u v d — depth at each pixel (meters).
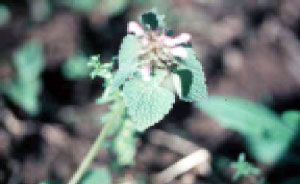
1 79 0.41
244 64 0.45
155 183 0.39
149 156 0.40
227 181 0.39
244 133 0.37
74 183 0.30
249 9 0.48
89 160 0.30
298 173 0.38
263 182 0.37
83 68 0.43
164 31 0.28
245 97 0.43
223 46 0.45
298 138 0.36
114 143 0.33
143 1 0.46
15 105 0.41
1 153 0.39
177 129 0.41
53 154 0.40
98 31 0.45
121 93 0.29
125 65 0.28
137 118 0.27
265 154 0.37
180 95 0.28
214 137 0.41
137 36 0.28
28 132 0.40
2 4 0.45
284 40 0.47
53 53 0.43
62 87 0.42
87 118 0.41
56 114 0.41
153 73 0.28
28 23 0.45
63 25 0.45
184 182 0.39
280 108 0.43
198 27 0.46
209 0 0.48
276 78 0.44
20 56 0.42
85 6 0.46
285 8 0.49
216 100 0.37
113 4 0.45
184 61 0.28
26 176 0.38
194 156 0.39
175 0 0.47
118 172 0.38
